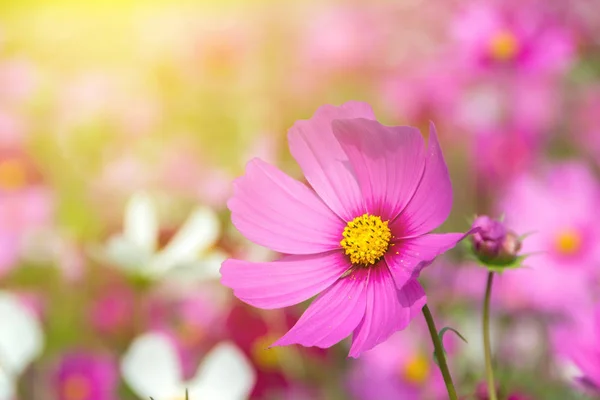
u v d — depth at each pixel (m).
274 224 0.47
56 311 0.75
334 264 0.46
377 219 0.46
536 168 0.88
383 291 0.45
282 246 0.46
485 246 0.47
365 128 0.46
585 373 0.50
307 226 0.47
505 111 0.97
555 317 0.71
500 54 0.92
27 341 0.52
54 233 0.82
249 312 0.65
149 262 0.61
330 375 0.67
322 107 0.47
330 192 0.47
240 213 0.46
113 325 0.69
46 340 0.73
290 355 0.65
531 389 0.66
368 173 0.47
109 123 0.97
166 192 0.83
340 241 0.46
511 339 0.69
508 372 0.66
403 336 0.69
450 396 0.42
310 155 0.47
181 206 0.82
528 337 0.70
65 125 0.96
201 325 0.65
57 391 0.65
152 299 0.69
